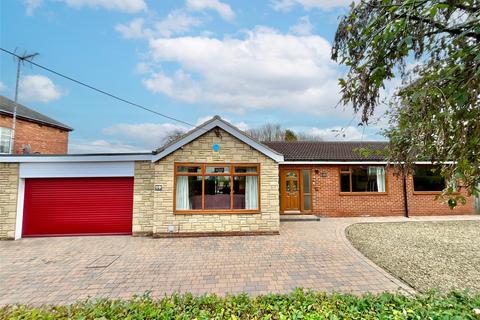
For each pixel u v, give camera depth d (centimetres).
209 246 762
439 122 215
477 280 507
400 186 1288
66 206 920
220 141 920
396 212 1273
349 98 282
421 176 1298
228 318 260
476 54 201
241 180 927
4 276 554
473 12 211
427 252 686
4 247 773
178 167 912
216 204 912
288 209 1259
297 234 902
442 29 233
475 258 634
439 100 217
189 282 514
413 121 243
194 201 907
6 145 1658
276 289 479
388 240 814
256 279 525
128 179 941
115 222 929
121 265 612
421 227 1011
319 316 250
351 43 279
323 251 705
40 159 902
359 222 1118
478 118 202
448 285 486
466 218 1206
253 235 888
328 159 1254
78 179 930
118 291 481
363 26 270
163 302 292
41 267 605
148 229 905
